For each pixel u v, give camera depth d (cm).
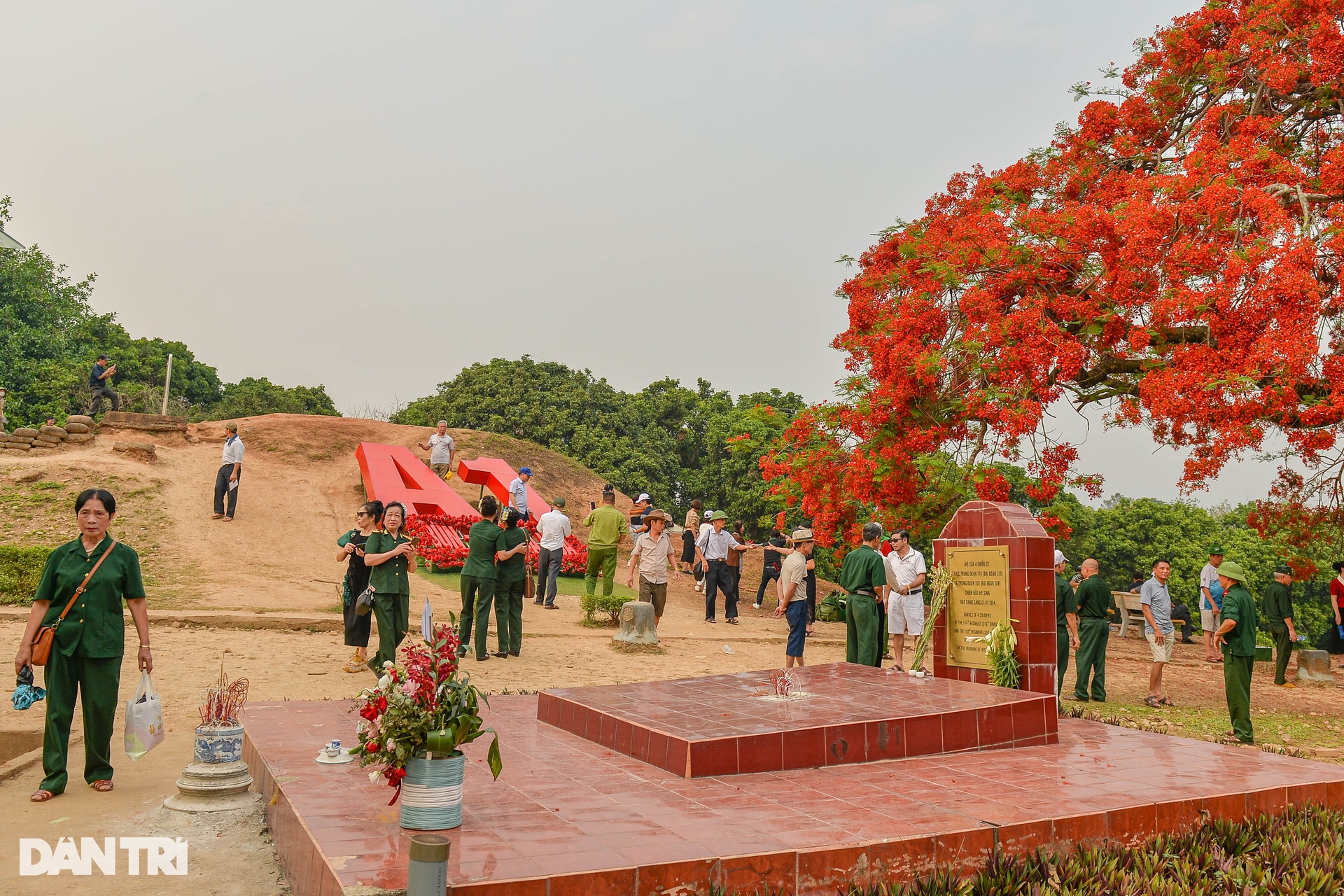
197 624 1218
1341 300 970
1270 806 518
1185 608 2039
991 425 1138
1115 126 1383
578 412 3941
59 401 3416
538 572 1725
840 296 1457
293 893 403
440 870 310
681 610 1808
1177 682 1338
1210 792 509
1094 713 994
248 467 2302
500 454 2866
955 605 861
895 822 432
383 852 362
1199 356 998
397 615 911
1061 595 1120
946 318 1238
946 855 411
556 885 336
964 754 624
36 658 535
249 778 545
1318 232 1014
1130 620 2081
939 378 1219
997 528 825
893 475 1213
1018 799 484
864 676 829
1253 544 3666
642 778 525
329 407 5356
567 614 1588
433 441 2414
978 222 1245
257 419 2658
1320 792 540
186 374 5238
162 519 1831
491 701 813
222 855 454
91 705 555
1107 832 459
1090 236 1134
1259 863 436
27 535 1655
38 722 715
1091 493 1165
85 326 4366
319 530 1978
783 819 435
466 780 509
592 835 398
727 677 816
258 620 1237
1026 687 781
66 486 1891
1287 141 1229
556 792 484
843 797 484
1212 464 971
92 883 407
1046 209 1360
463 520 2017
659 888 353
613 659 1195
